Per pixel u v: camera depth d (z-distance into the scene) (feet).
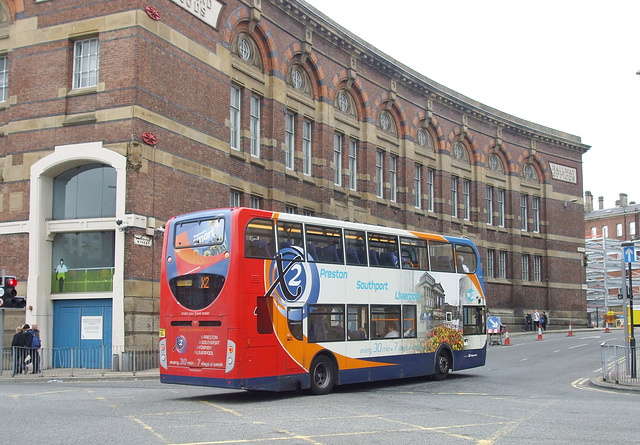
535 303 174.40
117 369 73.31
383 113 131.85
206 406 45.44
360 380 57.67
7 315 79.51
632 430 36.40
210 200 87.35
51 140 79.77
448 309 69.26
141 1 78.02
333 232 57.21
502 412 43.68
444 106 149.18
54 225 79.36
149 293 76.59
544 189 181.47
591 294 238.68
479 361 72.74
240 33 97.25
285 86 104.88
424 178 142.51
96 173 79.61
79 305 78.48
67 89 79.97
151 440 31.35
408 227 134.21
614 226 316.40
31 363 72.69
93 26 79.30
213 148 88.58
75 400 47.85
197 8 87.04
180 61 83.71
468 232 154.71
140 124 76.89
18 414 39.75
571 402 49.67
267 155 101.04
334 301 55.93
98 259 78.43
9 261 80.23
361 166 123.24
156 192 78.54
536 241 177.99
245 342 47.62
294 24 107.24
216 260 48.83
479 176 159.02
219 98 90.43
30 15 82.53
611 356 65.10
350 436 33.45
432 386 62.69
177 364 49.62
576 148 191.83
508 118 169.99
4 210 81.35
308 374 52.65
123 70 77.41
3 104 83.71
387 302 61.41
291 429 35.45
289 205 105.60
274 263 50.80
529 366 83.30
